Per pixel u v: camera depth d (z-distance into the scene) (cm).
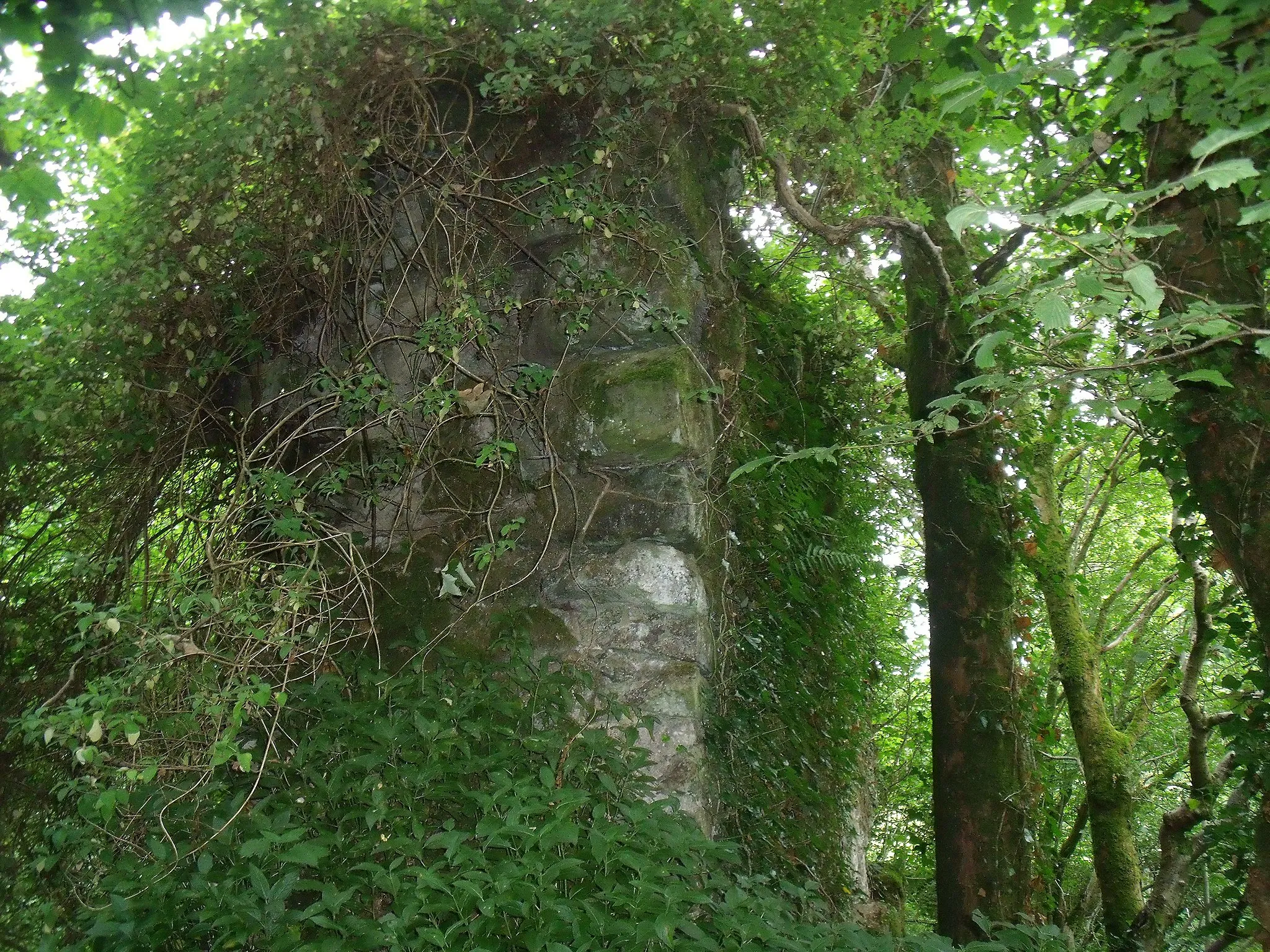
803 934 287
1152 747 1083
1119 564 1166
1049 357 313
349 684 375
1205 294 345
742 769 432
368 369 394
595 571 400
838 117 468
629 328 427
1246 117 306
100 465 395
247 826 289
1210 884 732
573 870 266
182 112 392
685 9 422
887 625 834
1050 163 359
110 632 294
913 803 1066
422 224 432
